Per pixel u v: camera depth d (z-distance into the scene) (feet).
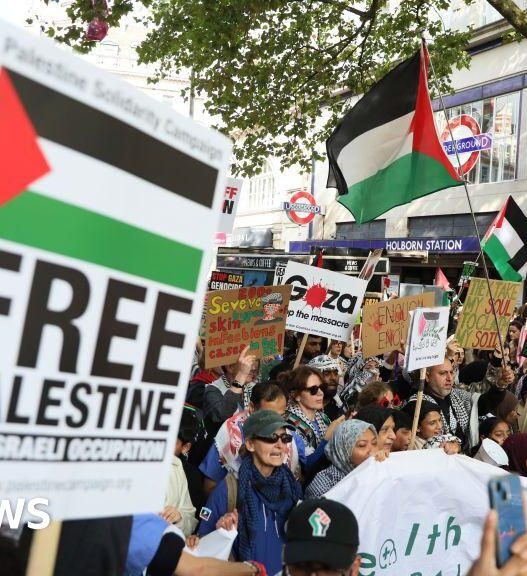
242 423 12.92
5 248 4.11
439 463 11.01
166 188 4.85
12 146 4.06
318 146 83.41
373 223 75.82
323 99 40.47
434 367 16.81
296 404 14.90
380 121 22.68
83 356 4.50
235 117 39.50
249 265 60.75
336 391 20.65
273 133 39.96
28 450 4.27
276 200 95.76
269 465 10.55
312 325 20.57
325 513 6.97
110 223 4.56
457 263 64.08
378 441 12.48
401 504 10.52
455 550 10.94
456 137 59.00
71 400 4.46
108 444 4.66
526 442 14.78
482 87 60.23
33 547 4.63
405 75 22.18
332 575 6.76
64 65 4.20
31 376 4.27
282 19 37.96
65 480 4.43
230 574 7.47
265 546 10.30
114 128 4.51
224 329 17.85
